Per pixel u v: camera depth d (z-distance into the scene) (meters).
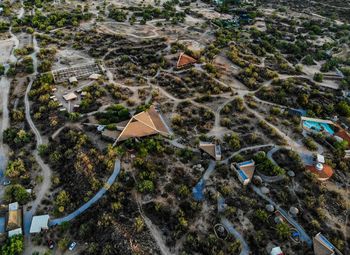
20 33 170.00
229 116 110.38
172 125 105.06
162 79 130.50
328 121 108.81
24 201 80.81
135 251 67.44
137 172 86.94
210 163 91.19
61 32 167.62
